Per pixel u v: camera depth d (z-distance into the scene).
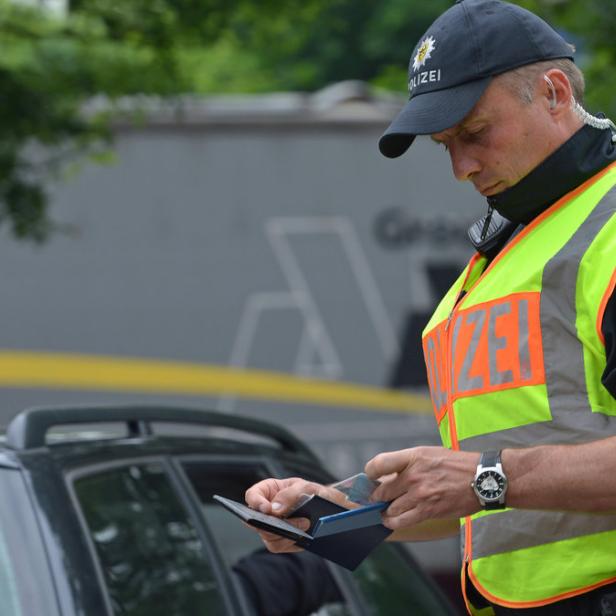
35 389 26.72
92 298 26.88
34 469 8.03
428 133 5.67
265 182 27.55
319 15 20.91
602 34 16.16
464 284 6.25
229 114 27.28
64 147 19.55
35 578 7.52
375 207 27.92
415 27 43.75
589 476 5.14
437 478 5.28
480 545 5.87
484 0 5.88
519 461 5.23
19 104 17.95
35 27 17.77
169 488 9.05
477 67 5.70
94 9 17.83
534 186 5.82
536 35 5.80
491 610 6.11
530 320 5.61
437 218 28.05
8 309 26.67
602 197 5.71
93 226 26.88
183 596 8.55
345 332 27.86
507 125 5.72
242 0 18.25
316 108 27.75
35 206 19.50
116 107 19.27
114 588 7.93
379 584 10.39
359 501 5.44
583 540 5.57
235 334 27.44
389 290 27.97
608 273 5.41
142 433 9.33
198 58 21.41
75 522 7.91
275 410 27.72
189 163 27.19
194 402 27.38
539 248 5.72
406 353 28.00
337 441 27.89
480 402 5.70
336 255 27.86
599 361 5.46
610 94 15.83
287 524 5.43
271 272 27.56
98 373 26.89
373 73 44.75
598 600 5.56
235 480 9.85
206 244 27.30
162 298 27.14
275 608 9.38
